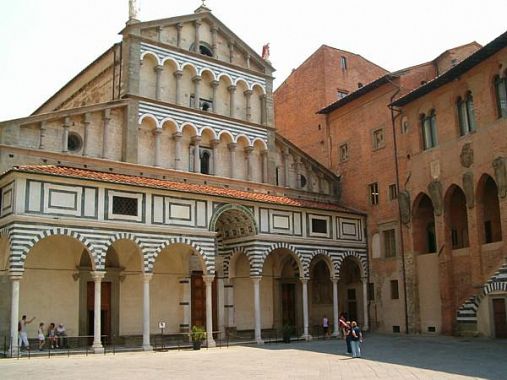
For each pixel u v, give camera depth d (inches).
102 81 1724.9
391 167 1827.0
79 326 1446.9
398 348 1301.7
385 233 1845.5
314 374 879.7
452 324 1566.2
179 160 1654.8
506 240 1395.2
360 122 1979.6
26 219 1219.9
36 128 1421.0
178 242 1451.8
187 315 1638.8
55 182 1278.3
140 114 1589.6
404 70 1839.3
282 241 1681.8
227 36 1851.6
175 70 1700.3
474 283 1491.1
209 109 1768.0
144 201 1412.4
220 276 1732.3
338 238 1831.9
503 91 1441.9
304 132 2276.1
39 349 1307.8
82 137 1494.8
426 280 1684.3
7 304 1336.1
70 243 1453.0
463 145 1551.4
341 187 2032.5
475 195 1502.2
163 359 1139.9
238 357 1171.3
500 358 1057.5
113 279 1523.1
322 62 2272.4
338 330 1753.2
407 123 1781.5
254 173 1839.3
